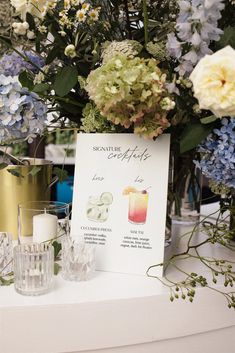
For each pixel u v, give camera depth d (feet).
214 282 2.09
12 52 2.54
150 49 2.13
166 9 2.42
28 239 2.67
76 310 1.93
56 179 3.01
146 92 1.84
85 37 2.34
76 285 2.15
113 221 2.33
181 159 2.82
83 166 2.40
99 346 1.99
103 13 2.45
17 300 1.95
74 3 2.24
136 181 2.30
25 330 1.90
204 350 2.20
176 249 2.79
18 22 2.38
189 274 2.27
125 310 1.99
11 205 2.82
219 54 1.77
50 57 2.33
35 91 2.23
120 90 1.80
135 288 2.11
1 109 2.30
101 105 1.93
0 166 2.63
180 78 2.01
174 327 2.08
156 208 2.27
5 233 2.43
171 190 2.67
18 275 2.03
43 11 2.21
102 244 2.35
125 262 2.31
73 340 1.95
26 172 2.79
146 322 2.03
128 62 1.88
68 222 2.65
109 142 2.36
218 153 2.04
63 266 2.24
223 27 2.34
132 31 2.47
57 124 2.71
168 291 2.07
